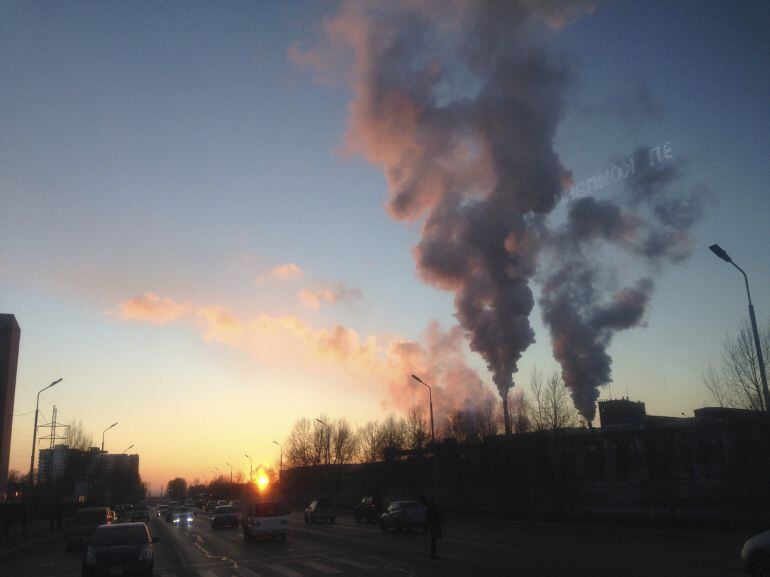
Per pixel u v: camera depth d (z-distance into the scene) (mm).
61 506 51875
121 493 143250
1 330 104125
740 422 28062
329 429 101188
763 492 26375
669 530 26984
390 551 23422
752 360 27516
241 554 24734
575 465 42469
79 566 22656
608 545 22688
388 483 63812
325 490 91188
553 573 15648
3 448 101000
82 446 109312
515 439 44656
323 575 17266
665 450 36312
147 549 17203
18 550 31172
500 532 31094
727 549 20438
